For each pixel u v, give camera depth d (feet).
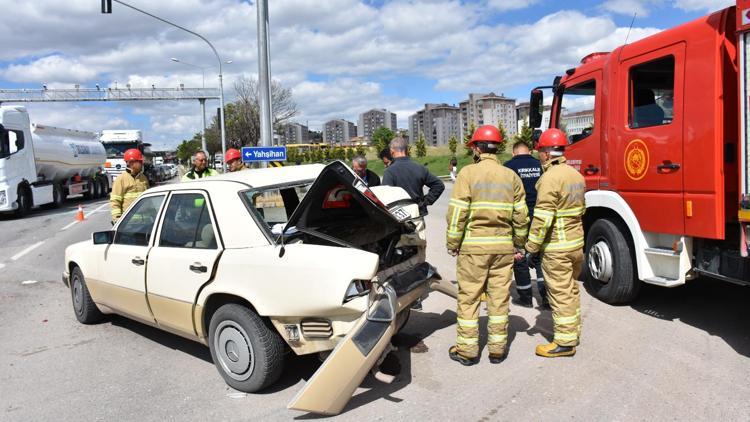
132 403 13.79
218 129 185.16
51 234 47.65
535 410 12.62
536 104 25.20
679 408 12.48
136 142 119.24
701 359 15.17
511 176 15.05
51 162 72.95
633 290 19.89
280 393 14.07
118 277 17.61
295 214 13.50
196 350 17.49
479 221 14.88
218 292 14.12
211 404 13.58
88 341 18.67
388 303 12.57
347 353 11.85
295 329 13.12
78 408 13.60
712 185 16.12
